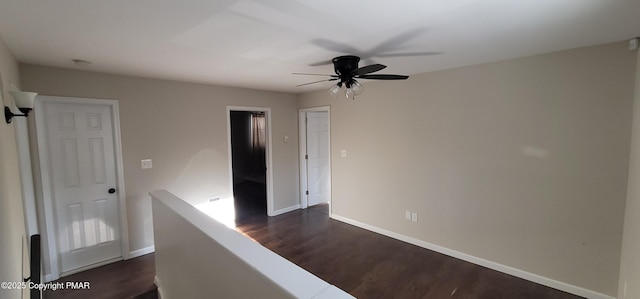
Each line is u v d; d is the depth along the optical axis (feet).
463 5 5.15
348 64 8.48
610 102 7.54
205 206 13.29
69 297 8.70
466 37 6.96
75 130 9.99
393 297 8.50
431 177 11.39
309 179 18.10
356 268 10.25
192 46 7.41
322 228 14.30
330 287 3.46
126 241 11.09
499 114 9.48
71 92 9.70
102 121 10.52
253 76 11.42
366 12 5.41
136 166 11.22
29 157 8.70
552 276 8.77
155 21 5.74
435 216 11.41
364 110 13.62
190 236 6.27
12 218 5.76
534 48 7.95
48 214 9.43
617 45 7.36
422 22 5.96
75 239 10.14
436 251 11.46
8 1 4.72
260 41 7.07
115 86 10.64
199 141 12.99
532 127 8.84
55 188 9.66
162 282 8.59
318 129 18.31
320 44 7.39
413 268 10.18
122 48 7.50
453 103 10.54
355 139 14.14
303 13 5.43
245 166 26.02
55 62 8.77
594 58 7.69
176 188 12.35
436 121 11.07
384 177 13.07
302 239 12.98
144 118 11.36
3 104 5.73
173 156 12.21
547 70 8.46
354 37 6.86
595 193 7.90
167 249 7.93
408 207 12.27
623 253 7.45
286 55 8.36
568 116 8.20
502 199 9.61
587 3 5.09
